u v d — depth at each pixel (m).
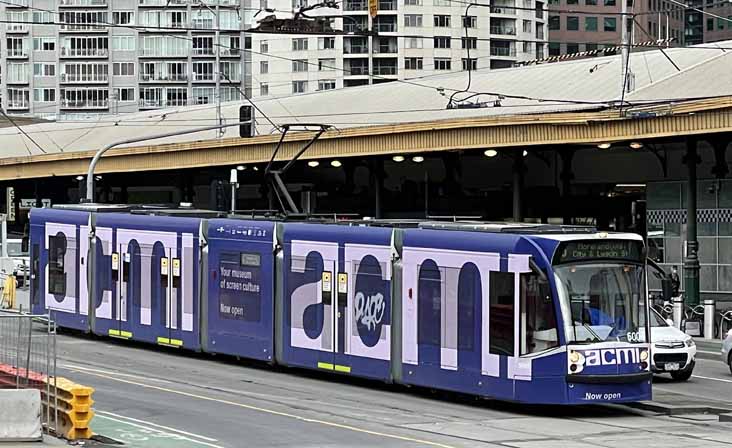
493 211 64.31
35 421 19.56
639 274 25.25
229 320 33.34
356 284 29.03
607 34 169.88
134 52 168.75
